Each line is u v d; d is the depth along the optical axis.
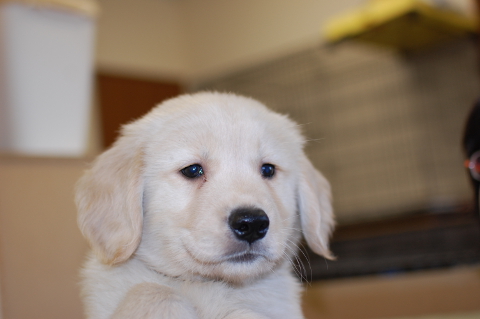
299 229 0.50
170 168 0.45
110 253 0.44
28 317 0.48
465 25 1.07
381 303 0.69
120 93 1.55
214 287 0.44
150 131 0.47
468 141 0.49
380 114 1.30
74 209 0.51
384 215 1.15
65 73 0.54
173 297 0.41
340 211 1.35
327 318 0.70
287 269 0.49
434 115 1.21
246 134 0.47
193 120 0.46
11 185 0.48
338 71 1.39
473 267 0.69
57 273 0.49
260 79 1.57
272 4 1.54
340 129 1.37
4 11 0.51
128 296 0.41
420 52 1.23
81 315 0.49
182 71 1.72
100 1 1.52
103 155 0.47
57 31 0.53
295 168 0.50
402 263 0.74
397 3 0.98
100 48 1.51
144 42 1.62
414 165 1.24
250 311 0.43
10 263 0.48
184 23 1.74
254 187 0.44
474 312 0.64
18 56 0.52
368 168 1.32
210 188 0.44
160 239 0.44
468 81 1.15
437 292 0.67
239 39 1.61
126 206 0.45
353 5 1.37
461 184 1.16
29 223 0.49
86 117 0.55
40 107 0.53
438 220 0.99
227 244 0.42
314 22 1.45
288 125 0.52
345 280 0.73
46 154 0.50
